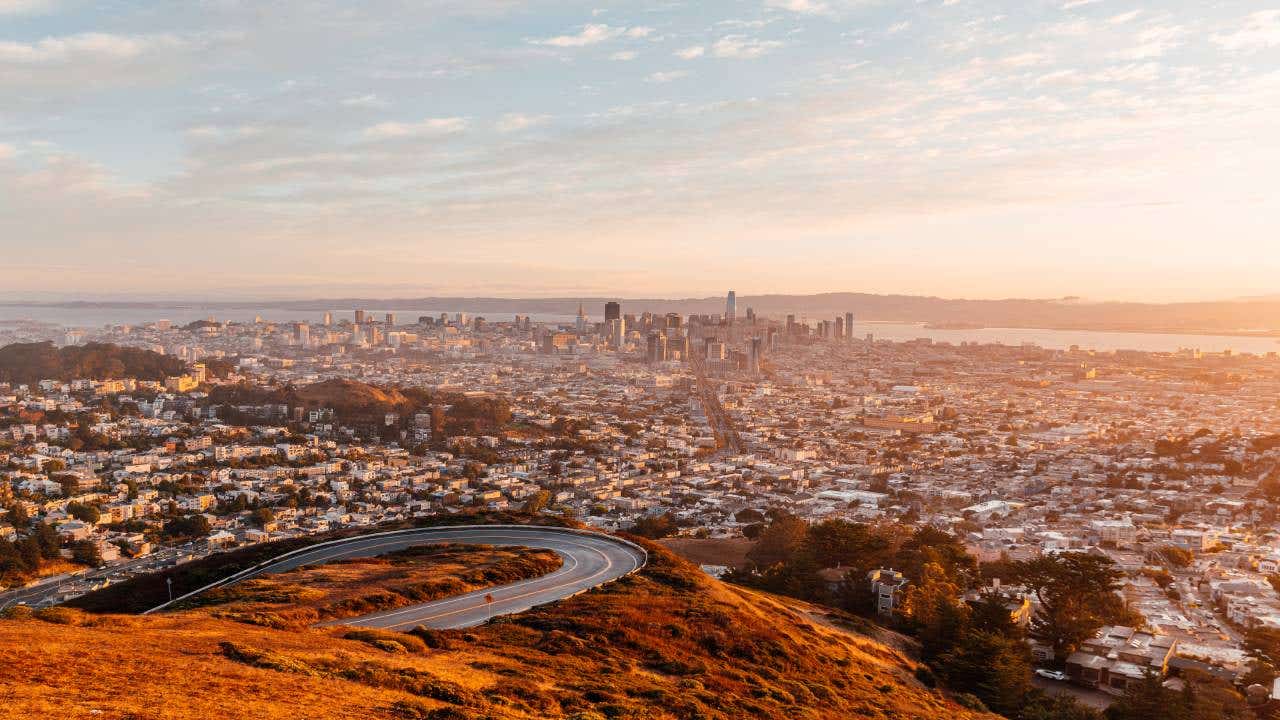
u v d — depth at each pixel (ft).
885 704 226.79
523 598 261.24
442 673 160.04
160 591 361.71
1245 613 457.27
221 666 139.95
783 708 192.34
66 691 115.03
